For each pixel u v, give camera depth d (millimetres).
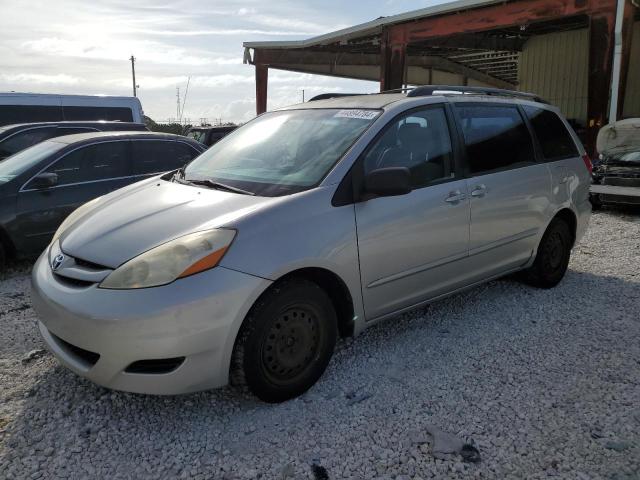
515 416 2879
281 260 2814
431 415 2893
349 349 3664
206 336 2625
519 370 3369
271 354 2887
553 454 2576
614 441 2662
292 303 2910
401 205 3420
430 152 3717
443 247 3717
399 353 3607
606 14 9906
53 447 2635
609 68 9992
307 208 3016
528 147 4531
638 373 3318
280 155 3605
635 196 8398
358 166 3270
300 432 2752
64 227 3494
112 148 6477
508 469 2479
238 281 2684
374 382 3234
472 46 17000
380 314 3451
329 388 3170
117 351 2588
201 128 14484
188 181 3688
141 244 2803
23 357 3537
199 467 2498
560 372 3342
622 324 4062
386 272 3373
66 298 2756
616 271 5406
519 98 4734
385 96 4008
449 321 4141
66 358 2854
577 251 6258
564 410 2930
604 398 3041
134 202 3393
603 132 8984
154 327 2549
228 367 2746
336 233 3064
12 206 5539
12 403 3008
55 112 11203
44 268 3115
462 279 3973
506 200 4164
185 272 2625
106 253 2828
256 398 2984
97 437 2711
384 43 14422
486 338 3834
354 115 3658
